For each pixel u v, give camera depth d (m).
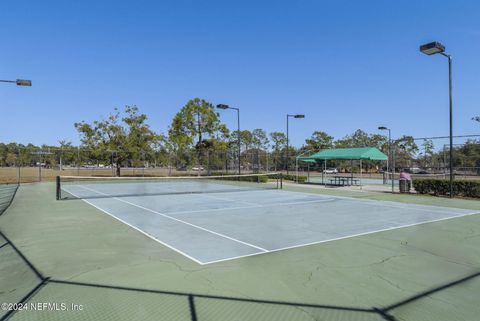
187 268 5.91
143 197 18.34
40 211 12.80
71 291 4.86
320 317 4.09
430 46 15.91
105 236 8.48
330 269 5.89
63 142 52.84
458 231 9.22
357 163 59.53
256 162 39.66
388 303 4.49
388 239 8.21
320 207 14.27
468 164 21.89
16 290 4.89
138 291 4.86
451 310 4.29
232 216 11.74
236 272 5.71
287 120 32.56
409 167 26.78
